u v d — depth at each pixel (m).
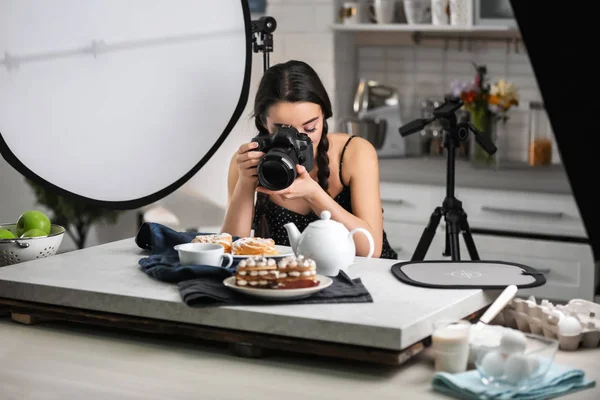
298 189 1.87
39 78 1.37
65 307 1.54
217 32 1.47
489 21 3.71
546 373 1.14
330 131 4.11
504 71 4.02
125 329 1.55
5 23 1.36
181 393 1.19
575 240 3.32
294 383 1.23
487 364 1.12
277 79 1.93
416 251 2.33
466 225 2.28
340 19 4.04
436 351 1.23
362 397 1.16
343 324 1.24
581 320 1.42
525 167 3.80
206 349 1.41
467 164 3.90
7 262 1.81
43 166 1.38
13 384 1.24
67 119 1.39
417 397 1.15
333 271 1.57
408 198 3.60
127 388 1.22
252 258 1.39
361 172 2.16
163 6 1.42
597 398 1.13
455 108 2.21
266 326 1.31
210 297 1.36
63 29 1.38
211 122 1.49
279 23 4.09
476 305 1.44
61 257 1.80
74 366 1.33
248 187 2.03
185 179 1.48
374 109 4.14
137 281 1.55
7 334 1.52
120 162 1.43
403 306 1.34
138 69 1.42
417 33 4.15
